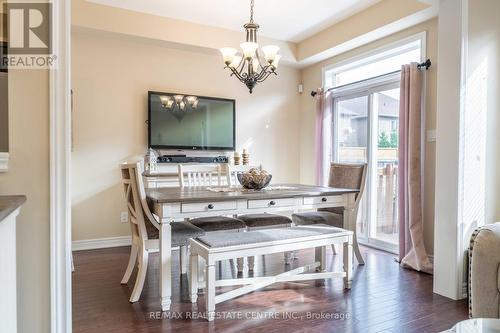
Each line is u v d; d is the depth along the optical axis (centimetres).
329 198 320
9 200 126
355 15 400
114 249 398
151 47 427
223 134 469
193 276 253
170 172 420
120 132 412
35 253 155
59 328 159
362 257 368
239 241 236
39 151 155
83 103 393
